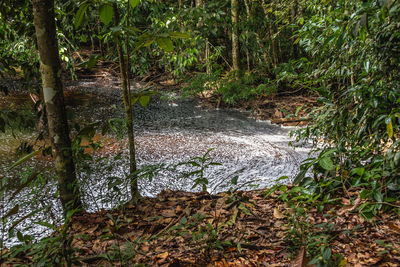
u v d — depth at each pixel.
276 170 4.75
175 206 3.30
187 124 7.54
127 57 3.10
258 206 3.14
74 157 3.12
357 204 2.74
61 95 3.10
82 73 13.27
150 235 2.74
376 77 2.94
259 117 8.10
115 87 11.73
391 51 2.64
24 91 9.80
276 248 2.32
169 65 11.94
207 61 10.97
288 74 4.97
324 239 2.12
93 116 8.00
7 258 2.28
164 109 8.98
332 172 3.06
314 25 3.96
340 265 1.98
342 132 3.20
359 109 2.93
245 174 4.63
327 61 3.78
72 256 2.10
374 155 3.00
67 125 3.16
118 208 3.24
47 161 4.95
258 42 10.67
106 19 2.74
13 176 4.43
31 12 3.82
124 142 5.89
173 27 8.30
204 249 2.38
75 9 3.39
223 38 12.69
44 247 1.96
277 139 6.32
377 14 2.30
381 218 2.57
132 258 2.24
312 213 2.78
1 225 3.21
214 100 9.88
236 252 2.34
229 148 5.79
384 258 2.06
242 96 9.20
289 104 8.68
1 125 3.27
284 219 2.78
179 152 5.55
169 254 2.37
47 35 2.97
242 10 10.87
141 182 4.28
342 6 3.40
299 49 10.46
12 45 6.80
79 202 3.23
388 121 2.48
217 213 2.97
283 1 9.08
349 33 2.57
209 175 4.61
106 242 2.57
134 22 9.84
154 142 6.08
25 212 3.48
